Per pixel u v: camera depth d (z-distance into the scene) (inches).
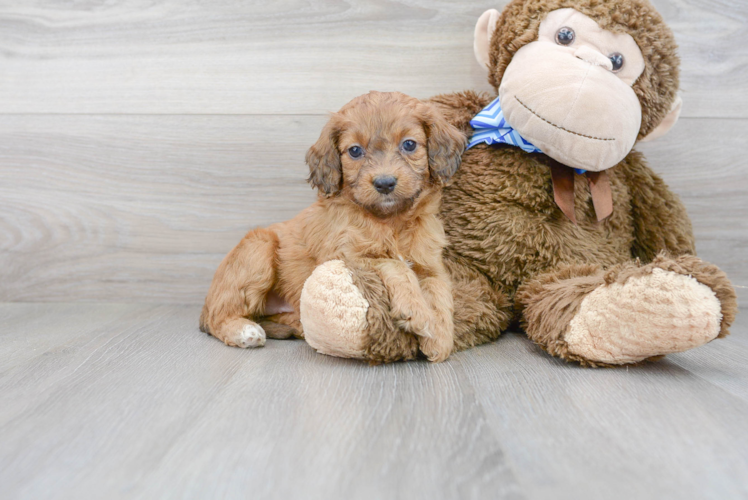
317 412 56.1
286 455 47.0
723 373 68.5
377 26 104.6
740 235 106.3
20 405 58.5
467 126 90.9
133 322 97.0
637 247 93.3
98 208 109.9
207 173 108.7
